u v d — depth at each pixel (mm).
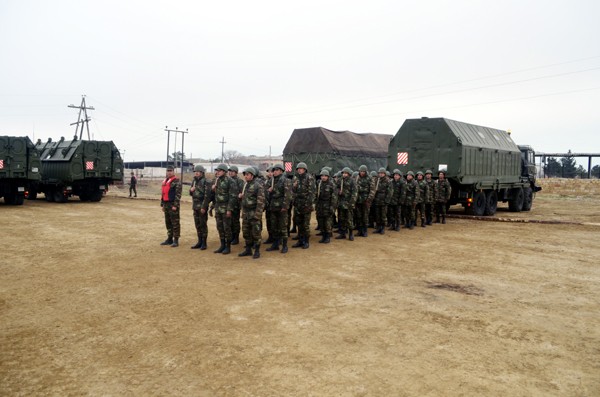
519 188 21156
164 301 6254
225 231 9680
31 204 21875
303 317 5625
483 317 5711
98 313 5750
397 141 17312
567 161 66250
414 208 14094
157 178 68938
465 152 16125
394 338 4965
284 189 9758
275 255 9602
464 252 10156
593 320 5660
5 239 11328
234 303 6176
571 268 8625
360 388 3814
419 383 3914
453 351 4625
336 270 8227
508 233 13281
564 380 4000
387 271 8180
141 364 4289
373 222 14281
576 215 19781
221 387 3840
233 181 9734
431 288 7055
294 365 4266
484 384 3904
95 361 4352
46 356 4457
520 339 4980
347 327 5289
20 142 20094
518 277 7852
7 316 5621
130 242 11070
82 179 22875
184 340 4875
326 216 11133
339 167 19766
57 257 9180
